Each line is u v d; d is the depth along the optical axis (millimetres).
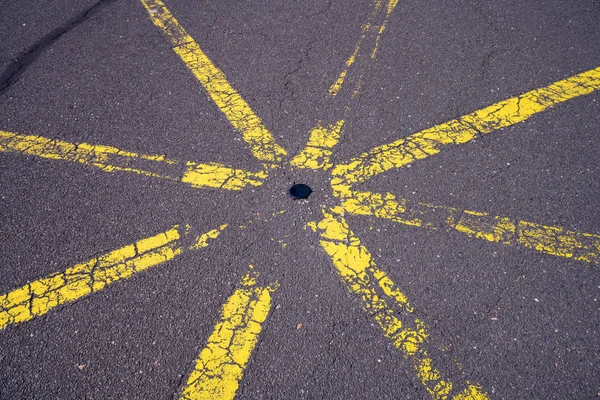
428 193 3859
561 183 3902
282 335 3088
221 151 4215
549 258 3439
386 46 5289
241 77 4941
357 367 2949
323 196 3861
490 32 5438
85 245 3543
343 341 3061
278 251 3510
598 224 3627
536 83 4805
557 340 3035
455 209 3744
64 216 3717
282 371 2939
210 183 3961
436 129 4379
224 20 5672
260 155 4184
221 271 3396
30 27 5539
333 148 4234
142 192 3889
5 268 3402
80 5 5883
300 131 4391
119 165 4090
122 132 4367
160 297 3260
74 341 3049
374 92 4754
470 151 4172
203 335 3088
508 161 4078
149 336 3078
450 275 3361
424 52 5203
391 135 4336
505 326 3104
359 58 5148
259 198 3850
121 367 2945
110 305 3217
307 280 3352
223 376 2920
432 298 3248
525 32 5422
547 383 2865
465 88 4773
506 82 4828
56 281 3342
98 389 2857
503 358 2967
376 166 4074
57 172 4031
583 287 3279
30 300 3240
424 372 2926
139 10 5816
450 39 5359
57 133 4352
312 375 2922
